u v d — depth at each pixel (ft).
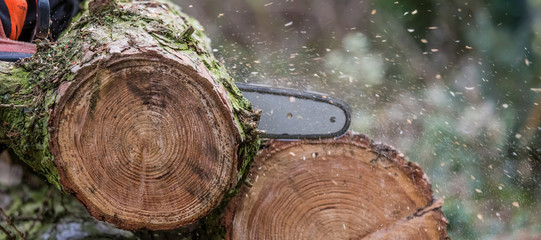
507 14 19.67
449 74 18.58
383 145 7.52
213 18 20.20
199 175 6.02
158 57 5.69
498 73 18.60
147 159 5.91
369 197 7.38
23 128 6.01
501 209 13.43
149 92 5.78
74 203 8.38
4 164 7.88
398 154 7.50
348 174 7.38
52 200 8.20
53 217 8.13
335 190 7.35
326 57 18.54
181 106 5.84
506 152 15.42
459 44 19.57
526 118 16.84
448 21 19.89
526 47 19.21
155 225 6.23
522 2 19.36
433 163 14.37
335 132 7.41
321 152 7.40
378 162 7.43
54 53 6.26
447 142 15.06
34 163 6.49
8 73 6.21
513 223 13.02
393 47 19.45
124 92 5.74
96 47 5.83
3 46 6.87
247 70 14.39
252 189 7.22
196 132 5.89
